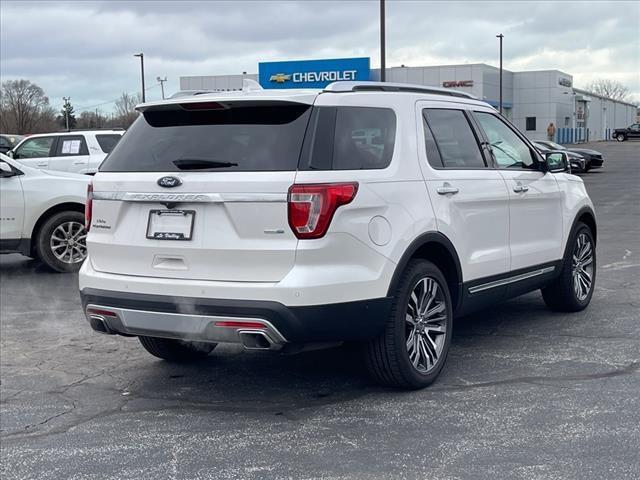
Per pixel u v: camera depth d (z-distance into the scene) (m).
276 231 4.47
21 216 10.12
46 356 6.44
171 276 4.76
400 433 4.51
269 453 4.30
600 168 36.06
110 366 6.11
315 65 43.66
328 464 4.13
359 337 4.74
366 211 4.69
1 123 74.38
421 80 56.53
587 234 7.38
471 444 4.31
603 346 6.16
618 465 3.98
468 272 5.59
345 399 5.13
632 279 8.97
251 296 4.48
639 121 136.50
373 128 4.99
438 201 5.27
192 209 4.69
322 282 4.47
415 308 5.14
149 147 5.00
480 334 6.64
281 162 4.54
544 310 7.48
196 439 4.55
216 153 4.71
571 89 73.06
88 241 5.17
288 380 5.59
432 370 5.28
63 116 79.56
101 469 4.18
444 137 5.60
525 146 6.66
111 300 4.93
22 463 4.29
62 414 5.05
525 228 6.33
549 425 4.54
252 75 58.81
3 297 8.86
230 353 6.36
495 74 59.56
